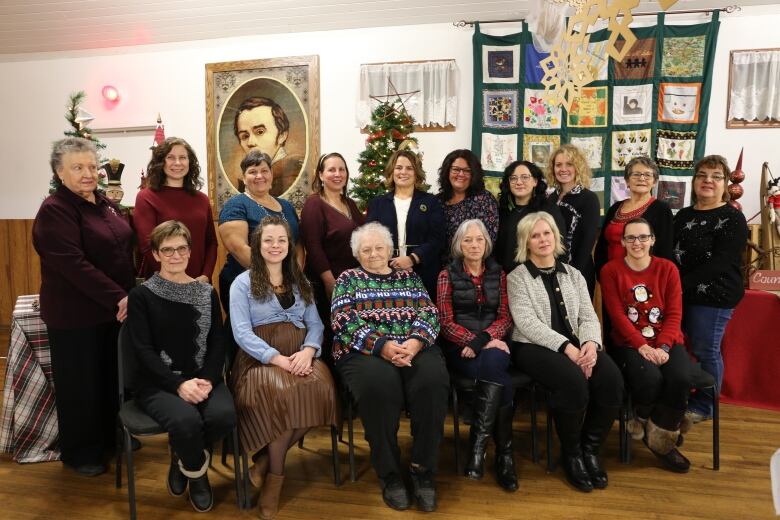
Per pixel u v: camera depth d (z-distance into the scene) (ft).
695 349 9.05
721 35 12.79
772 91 12.59
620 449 8.13
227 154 15.49
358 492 7.13
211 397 6.72
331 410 6.88
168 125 15.88
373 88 14.47
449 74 14.05
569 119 13.51
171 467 6.93
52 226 7.10
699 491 7.07
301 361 6.97
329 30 14.65
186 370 6.91
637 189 8.89
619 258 8.59
